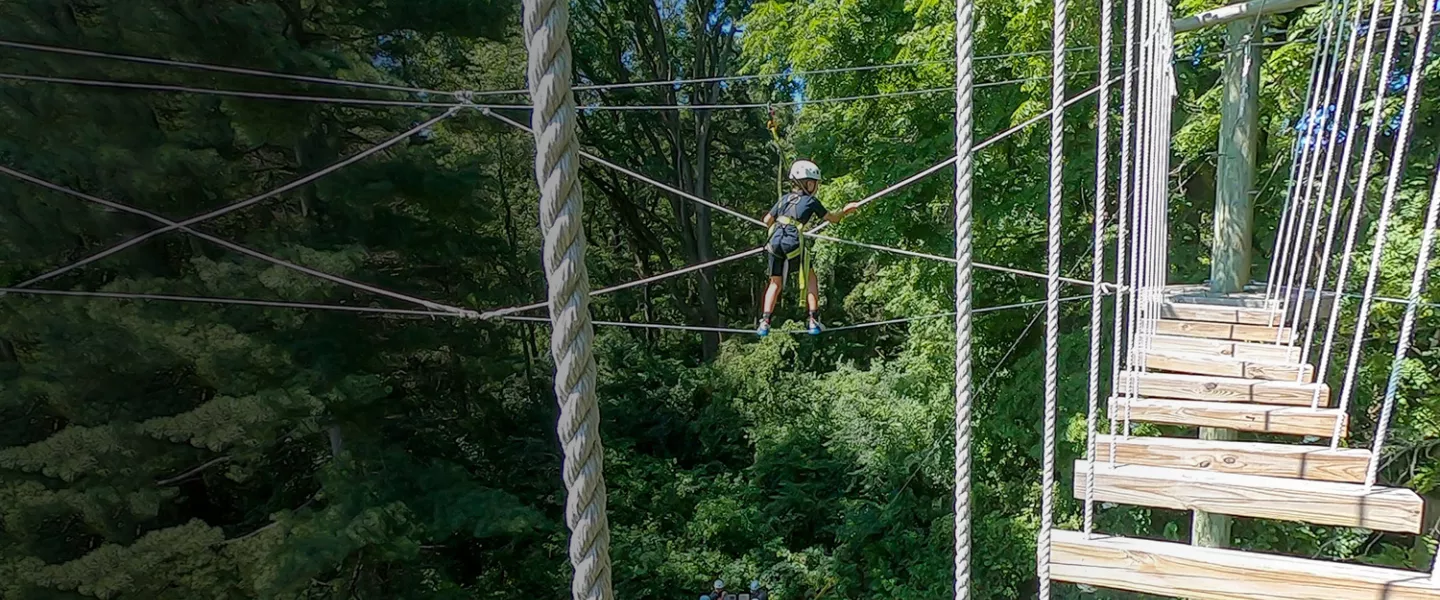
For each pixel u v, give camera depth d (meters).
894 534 12.43
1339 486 2.80
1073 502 10.18
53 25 8.13
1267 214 8.88
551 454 13.94
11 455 7.43
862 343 19.89
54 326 7.95
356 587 9.84
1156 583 2.58
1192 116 8.77
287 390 8.24
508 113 11.50
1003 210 10.29
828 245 11.09
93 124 7.87
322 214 10.00
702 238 22.41
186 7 7.96
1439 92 7.26
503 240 12.05
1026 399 10.66
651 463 15.20
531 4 1.12
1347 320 7.75
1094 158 9.52
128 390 8.73
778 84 15.04
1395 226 7.43
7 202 8.02
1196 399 3.88
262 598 7.79
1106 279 9.99
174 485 9.70
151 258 8.99
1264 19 6.51
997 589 10.79
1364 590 2.31
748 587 12.35
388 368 10.66
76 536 8.66
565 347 1.22
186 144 8.57
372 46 10.81
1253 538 8.98
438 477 10.25
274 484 10.99
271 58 8.38
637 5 21.14
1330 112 7.33
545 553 12.62
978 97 9.79
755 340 21.19
